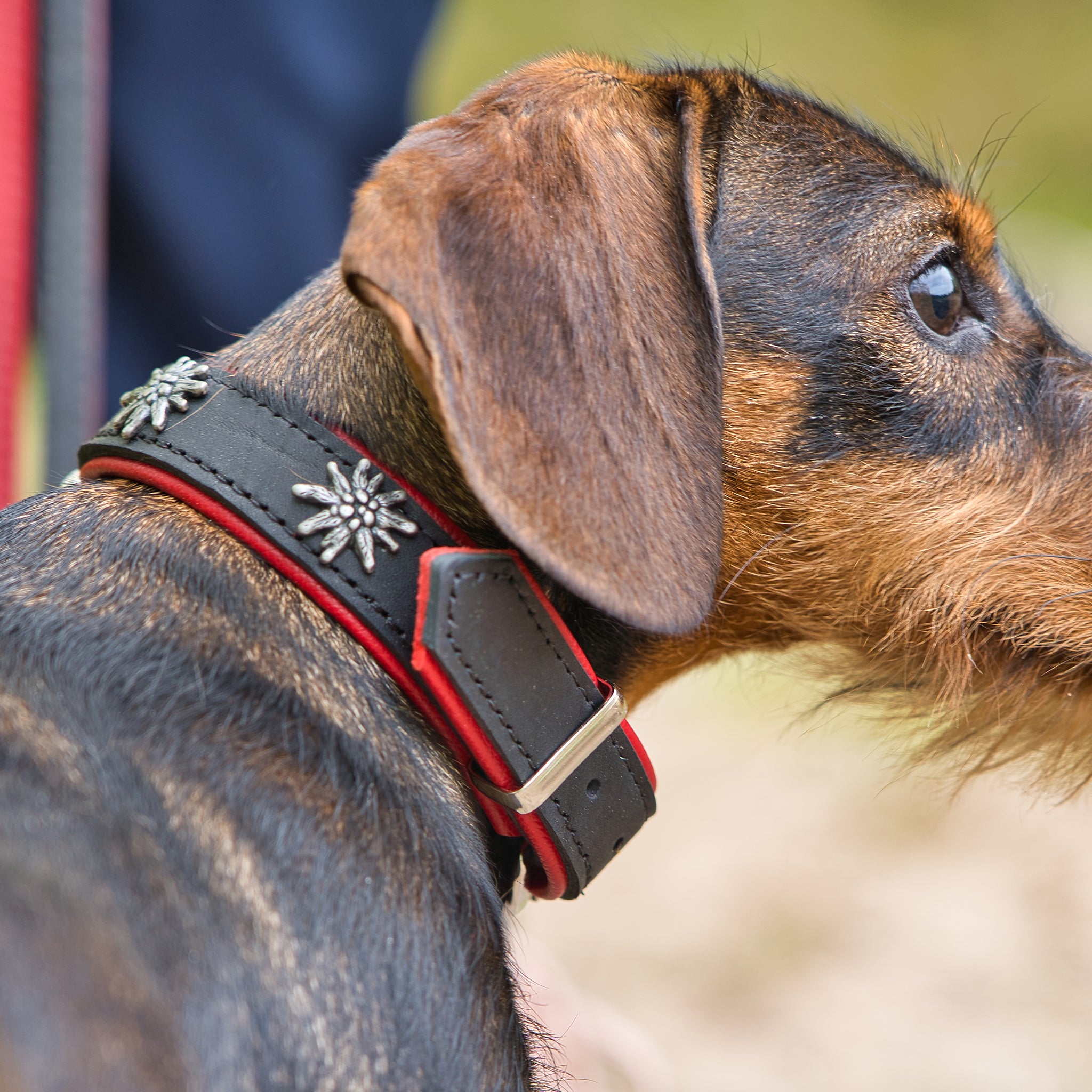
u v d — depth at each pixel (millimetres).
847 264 2637
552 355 2150
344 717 2127
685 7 19406
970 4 20375
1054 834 6578
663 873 6410
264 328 2486
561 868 2225
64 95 3359
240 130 4000
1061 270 10609
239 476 2156
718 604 2760
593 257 2225
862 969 5586
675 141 2445
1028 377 2850
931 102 18031
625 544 2133
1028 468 2803
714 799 7094
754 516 2680
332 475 2170
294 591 2203
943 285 2736
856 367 2635
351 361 2365
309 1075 1808
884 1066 4949
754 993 5453
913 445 2693
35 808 1804
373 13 4191
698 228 2367
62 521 2262
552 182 2244
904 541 2723
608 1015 4625
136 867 1804
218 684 2062
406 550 2186
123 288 4062
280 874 1917
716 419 2312
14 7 3326
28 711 1945
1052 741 3006
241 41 3965
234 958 1805
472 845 2170
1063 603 2822
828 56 18859
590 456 2143
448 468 2318
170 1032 1688
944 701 2893
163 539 2209
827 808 6941
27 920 1663
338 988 1878
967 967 5562
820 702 3088
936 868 6344
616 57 2814
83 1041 1611
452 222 2127
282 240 4086
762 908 6070
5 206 3340
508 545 2338
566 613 2508
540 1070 2301
